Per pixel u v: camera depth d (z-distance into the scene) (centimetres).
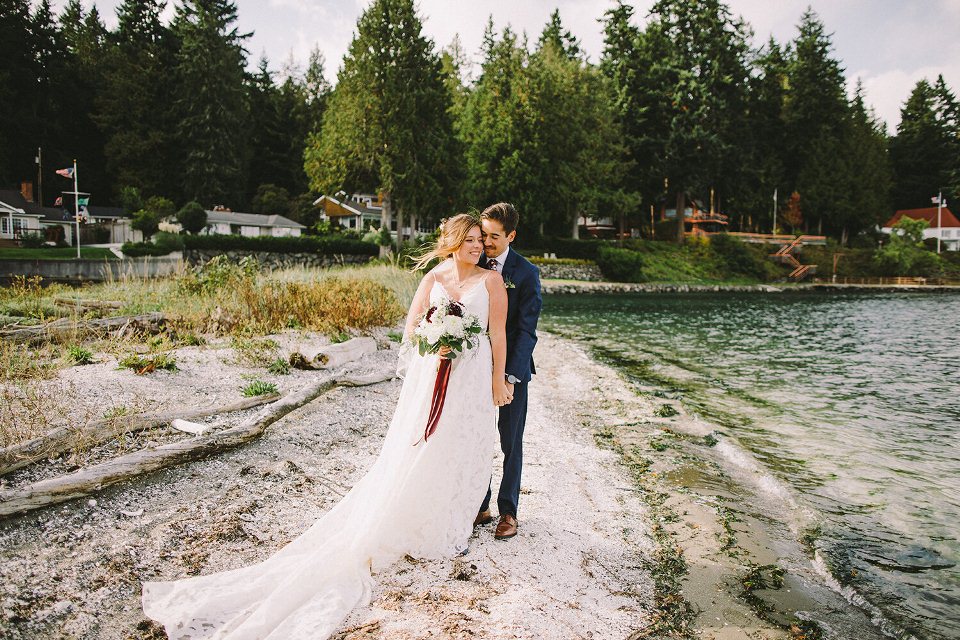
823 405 838
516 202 4544
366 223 5831
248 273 1110
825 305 3422
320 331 986
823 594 336
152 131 5300
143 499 378
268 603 268
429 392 334
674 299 3688
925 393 934
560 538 379
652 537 400
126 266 2131
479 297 340
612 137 4953
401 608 281
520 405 367
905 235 6288
